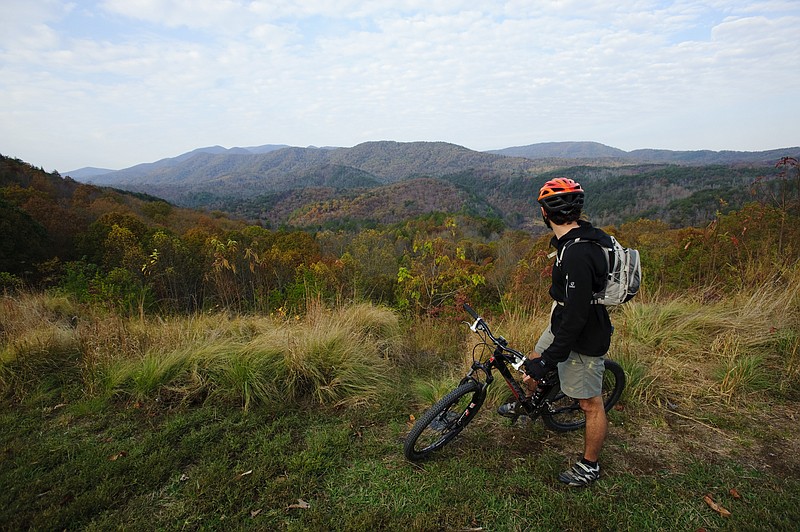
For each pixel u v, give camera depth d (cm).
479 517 221
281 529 216
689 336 429
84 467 267
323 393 363
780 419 308
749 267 570
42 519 222
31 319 531
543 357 220
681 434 294
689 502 229
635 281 211
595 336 224
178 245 1280
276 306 681
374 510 227
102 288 682
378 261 3706
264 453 279
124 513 228
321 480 253
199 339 443
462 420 280
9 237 1911
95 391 368
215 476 254
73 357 432
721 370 363
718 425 303
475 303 669
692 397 340
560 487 243
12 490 246
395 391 376
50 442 298
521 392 276
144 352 421
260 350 395
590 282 208
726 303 503
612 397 314
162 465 266
